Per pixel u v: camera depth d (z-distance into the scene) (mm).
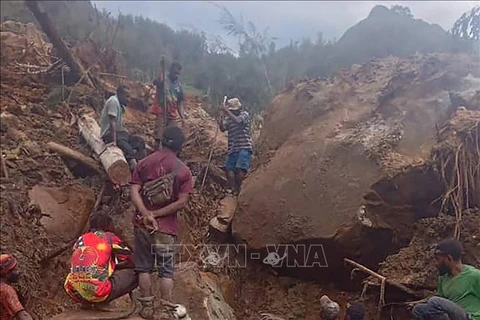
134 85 11945
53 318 5066
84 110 9688
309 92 8914
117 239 5242
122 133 8133
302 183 7504
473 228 6238
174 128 5340
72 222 7238
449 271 4801
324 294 7355
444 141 6633
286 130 8883
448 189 6469
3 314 4891
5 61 10469
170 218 5184
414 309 4617
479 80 7648
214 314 6453
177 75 9594
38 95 9789
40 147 8148
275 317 6941
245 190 8023
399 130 7273
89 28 15344
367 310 6629
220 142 10516
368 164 7078
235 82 14844
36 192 7297
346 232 6848
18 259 6293
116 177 7527
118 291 5105
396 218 6891
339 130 7809
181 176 5195
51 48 11578
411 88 7832
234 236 7898
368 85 8414
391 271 6414
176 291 6422
